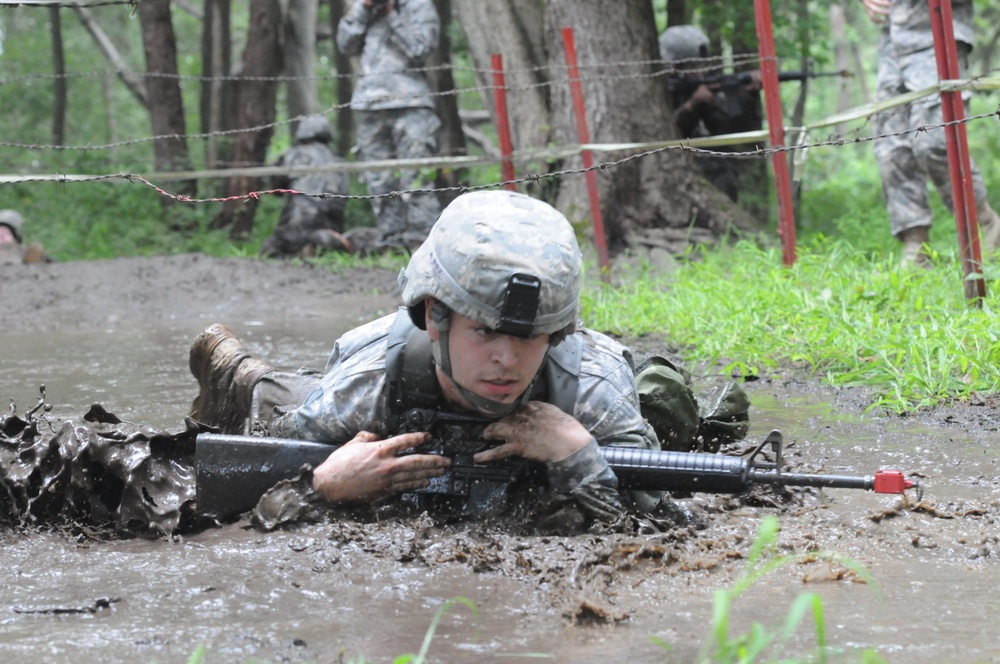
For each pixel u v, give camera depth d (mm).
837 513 8367
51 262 30453
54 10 46281
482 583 6922
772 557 7422
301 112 44000
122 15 67750
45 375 16109
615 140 26547
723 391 10117
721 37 35562
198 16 56219
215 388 10500
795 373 14320
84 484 8219
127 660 5844
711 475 7727
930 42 18344
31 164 52969
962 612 6422
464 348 7262
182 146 39750
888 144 19469
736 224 27375
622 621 6305
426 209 31797
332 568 7203
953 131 15609
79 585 6984
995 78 15227
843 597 6699
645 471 7812
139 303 25172
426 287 7195
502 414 7641
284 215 34094
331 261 31594
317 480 7926
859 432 11234
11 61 61156
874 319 14805
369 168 20938
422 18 30547
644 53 27000
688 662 5730
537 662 5754
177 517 7977
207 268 27625
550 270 7031
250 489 8094
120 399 13883
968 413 11859
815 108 68688
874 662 5508
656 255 25516
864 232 28000
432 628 5605
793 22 34656
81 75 18766
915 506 8438
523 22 28828
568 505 7793
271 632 6203
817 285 17797
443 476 7980
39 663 5812
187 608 6582
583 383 8094
